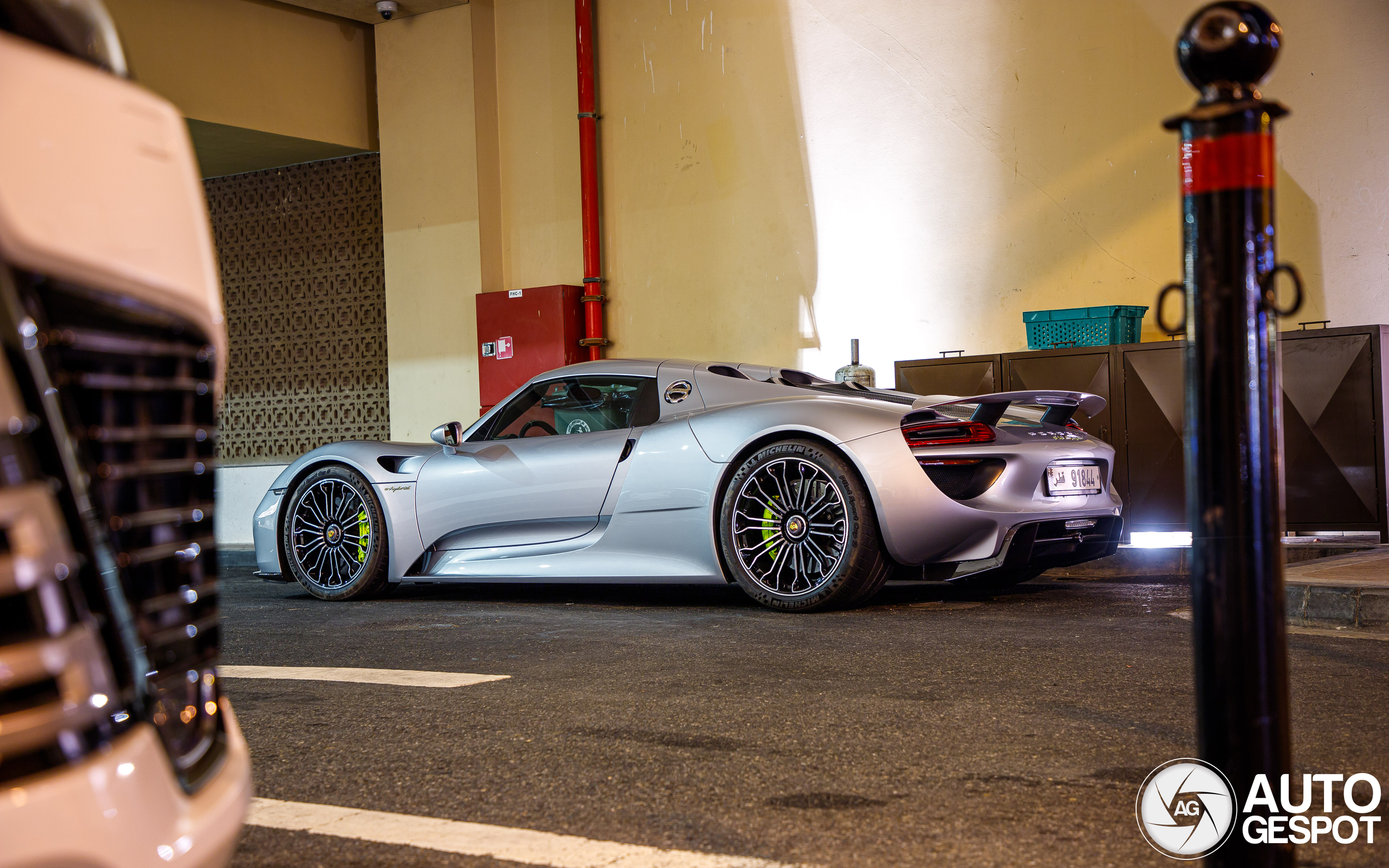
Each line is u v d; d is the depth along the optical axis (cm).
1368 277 622
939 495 418
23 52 90
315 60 898
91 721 86
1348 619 388
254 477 931
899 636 367
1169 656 322
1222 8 134
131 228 98
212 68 832
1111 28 693
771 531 441
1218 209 133
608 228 851
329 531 534
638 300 841
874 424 425
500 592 544
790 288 788
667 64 827
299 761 229
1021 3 718
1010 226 723
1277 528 133
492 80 884
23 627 82
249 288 1002
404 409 909
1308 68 634
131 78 110
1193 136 135
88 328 91
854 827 180
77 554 87
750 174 801
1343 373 567
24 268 85
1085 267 702
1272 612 133
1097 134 698
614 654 347
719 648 353
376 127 939
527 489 486
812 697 276
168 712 101
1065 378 646
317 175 968
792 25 787
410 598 534
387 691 297
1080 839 172
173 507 104
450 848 175
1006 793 196
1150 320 684
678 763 220
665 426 466
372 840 179
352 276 956
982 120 730
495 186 886
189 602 106
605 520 471
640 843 175
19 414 83
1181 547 588
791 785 204
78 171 92
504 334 848
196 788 100
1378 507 560
